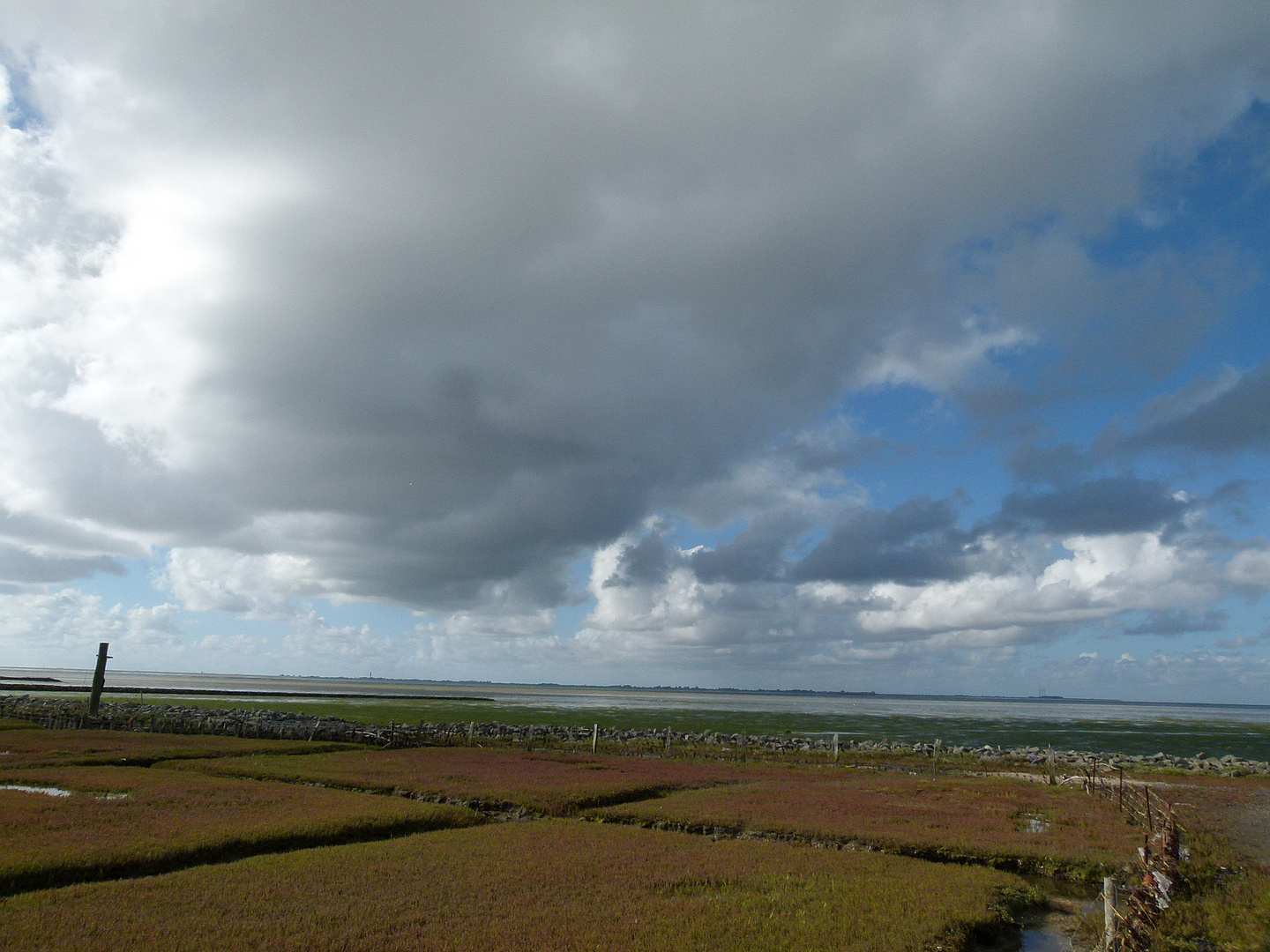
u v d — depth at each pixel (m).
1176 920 17.53
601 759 49.84
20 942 13.89
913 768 53.88
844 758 60.00
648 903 17.50
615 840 24.17
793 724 107.19
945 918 16.80
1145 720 160.00
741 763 52.31
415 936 14.94
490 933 15.19
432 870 19.80
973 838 25.44
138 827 23.03
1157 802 34.12
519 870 20.02
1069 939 17.11
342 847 22.33
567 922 15.99
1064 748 79.06
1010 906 18.61
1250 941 16.33
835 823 27.69
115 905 16.22
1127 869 22.05
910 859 23.00
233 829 23.03
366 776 36.38
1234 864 23.05
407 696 180.00
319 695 153.88
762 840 25.47
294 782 35.12
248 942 14.24
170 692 138.12
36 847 20.11
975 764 57.38
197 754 43.19
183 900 16.69
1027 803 34.22
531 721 97.31
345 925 15.41
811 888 19.03
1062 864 22.56
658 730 84.56
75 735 50.78
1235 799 37.59
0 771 34.19
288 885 18.05
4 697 88.00
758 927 15.91
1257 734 109.25
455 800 31.53
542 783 35.91
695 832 27.33
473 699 179.00
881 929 15.94
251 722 66.19
